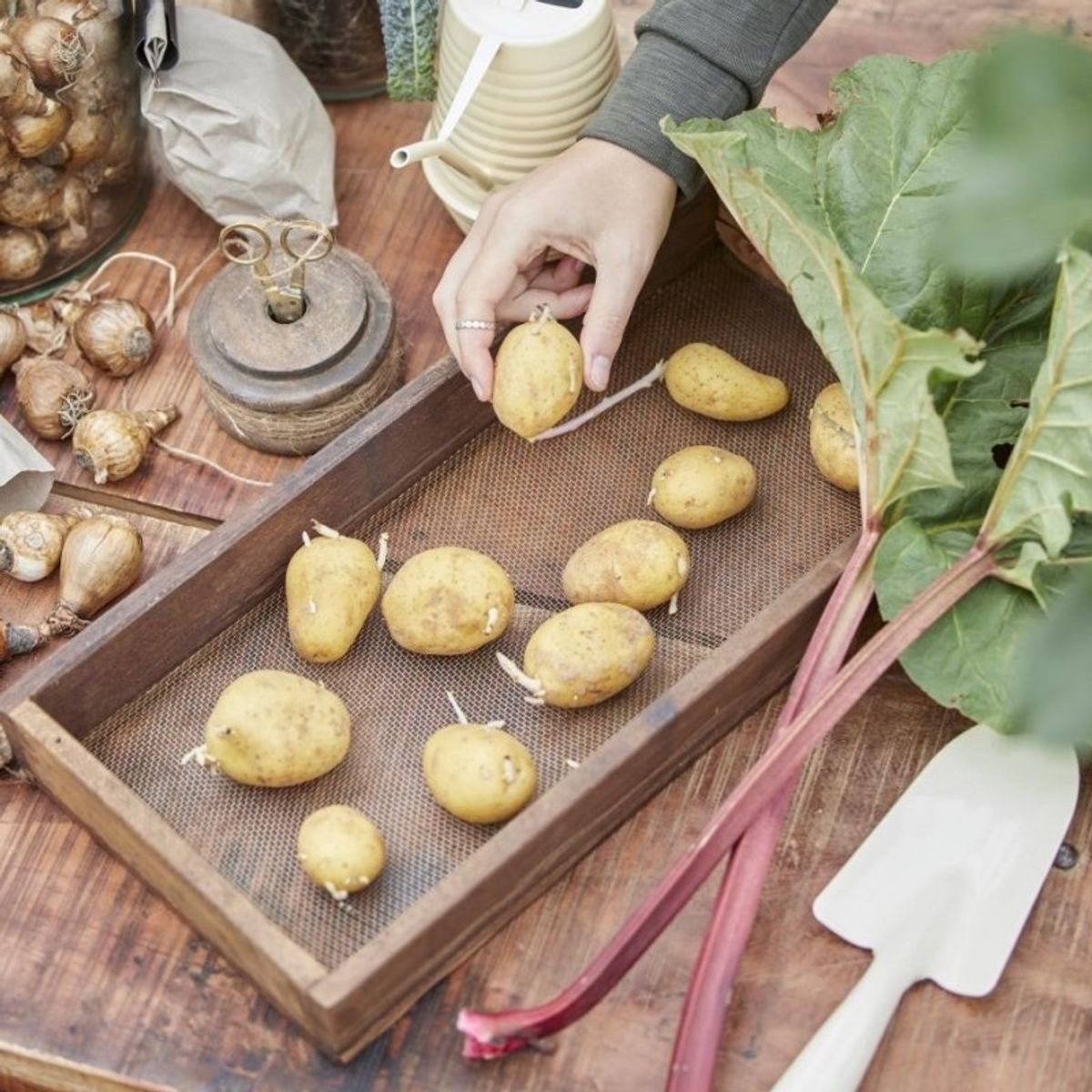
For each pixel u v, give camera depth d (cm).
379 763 124
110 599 132
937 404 125
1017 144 80
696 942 121
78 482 138
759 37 131
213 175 142
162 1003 120
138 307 140
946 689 121
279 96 143
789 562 129
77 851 124
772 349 137
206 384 135
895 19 150
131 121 143
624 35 153
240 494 138
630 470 133
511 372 126
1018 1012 119
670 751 122
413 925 112
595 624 122
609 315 128
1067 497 116
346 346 133
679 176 130
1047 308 125
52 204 140
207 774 123
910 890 120
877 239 126
